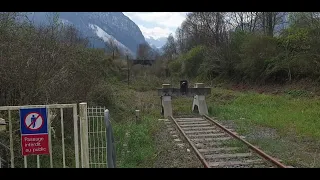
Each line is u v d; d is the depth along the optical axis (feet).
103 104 56.70
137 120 50.16
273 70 87.40
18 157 26.45
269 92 83.97
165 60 203.21
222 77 123.34
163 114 63.10
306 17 87.30
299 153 31.53
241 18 159.53
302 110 55.88
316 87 72.43
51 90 31.19
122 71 137.69
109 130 21.07
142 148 33.73
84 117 20.65
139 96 94.12
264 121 47.93
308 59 78.02
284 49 89.10
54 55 33.78
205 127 47.19
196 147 34.32
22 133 19.04
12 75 28.07
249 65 98.94
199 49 154.81
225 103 76.84
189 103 82.17
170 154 32.30
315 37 76.95
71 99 36.04
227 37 148.77
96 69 54.54
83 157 20.86
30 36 34.17
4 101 28.89
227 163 28.19
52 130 30.30
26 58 29.66
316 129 41.50
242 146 33.71
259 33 108.37
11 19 33.12
